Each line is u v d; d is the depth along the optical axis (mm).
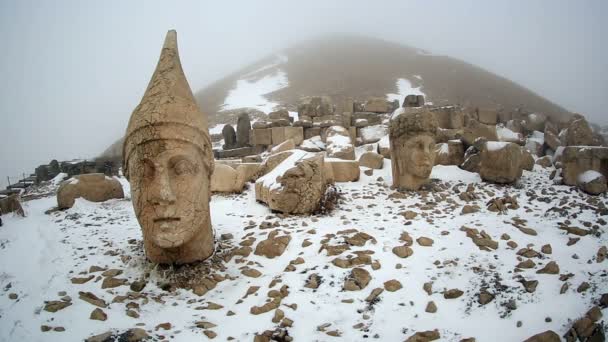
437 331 3186
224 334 3320
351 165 8180
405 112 7250
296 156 7492
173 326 3426
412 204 6492
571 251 4332
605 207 5828
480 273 3977
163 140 3953
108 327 3318
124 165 4426
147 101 4086
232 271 4434
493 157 7715
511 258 4242
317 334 3260
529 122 13219
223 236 5363
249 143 14312
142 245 5191
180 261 4383
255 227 5754
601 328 2914
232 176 7961
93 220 6590
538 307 3340
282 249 4770
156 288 4090
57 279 4242
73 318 3430
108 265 4613
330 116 13664
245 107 33469
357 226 5461
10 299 3832
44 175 14930
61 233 5871
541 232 4941
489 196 6812
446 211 6023
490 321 3271
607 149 7148
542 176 8438
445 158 9297
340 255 4480
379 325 3334
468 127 10383
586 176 6918
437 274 4027
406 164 7281
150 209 3988
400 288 3826
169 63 4324
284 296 3840
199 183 4227
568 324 3061
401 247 4480
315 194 6184
